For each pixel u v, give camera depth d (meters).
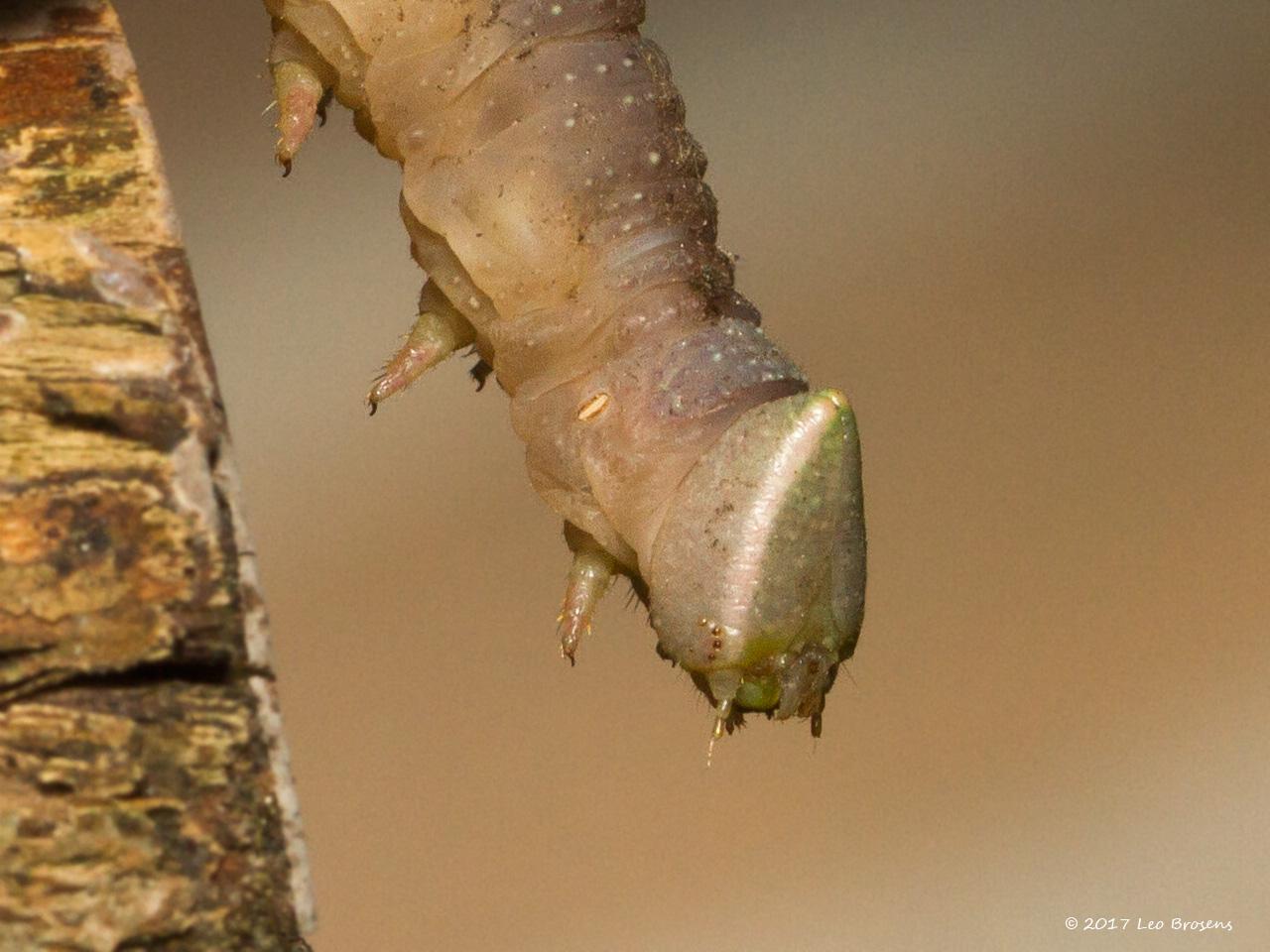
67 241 0.10
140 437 0.10
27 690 0.10
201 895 0.10
